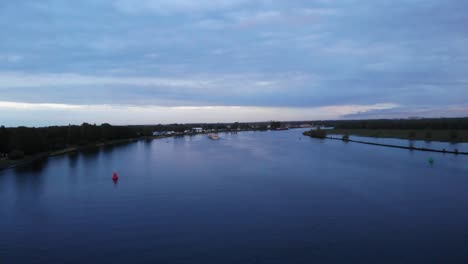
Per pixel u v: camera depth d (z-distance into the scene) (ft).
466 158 253.85
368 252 83.61
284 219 108.58
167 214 115.24
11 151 265.13
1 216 115.65
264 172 198.39
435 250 84.43
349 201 129.80
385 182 165.78
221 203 128.36
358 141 441.68
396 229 98.89
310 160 253.24
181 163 243.60
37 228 103.30
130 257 82.12
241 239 92.32
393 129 655.35
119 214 116.26
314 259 80.12
